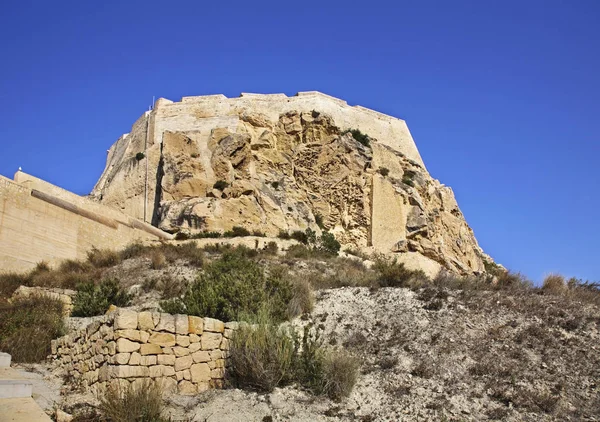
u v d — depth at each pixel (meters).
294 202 43.81
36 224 26.48
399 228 47.41
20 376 10.65
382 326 14.18
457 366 11.72
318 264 27.89
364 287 17.69
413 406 10.09
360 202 47.25
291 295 15.70
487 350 12.31
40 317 14.60
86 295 17.09
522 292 16.00
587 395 10.40
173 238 36.19
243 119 48.22
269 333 11.41
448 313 14.43
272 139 47.81
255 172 43.94
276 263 26.41
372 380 11.37
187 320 10.78
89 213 30.12
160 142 47.38
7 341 12.74
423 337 13.20
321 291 17.48
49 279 22.83
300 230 40.31
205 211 37.94
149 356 9.97
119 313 9.84
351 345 13.24
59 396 9.84
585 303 14.90
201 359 10.77
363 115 57.03
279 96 52.53
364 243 46.25
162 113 49.84
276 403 9.92
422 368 11.62
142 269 24.78
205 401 9.91
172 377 10.23
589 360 11.61
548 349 12.20
